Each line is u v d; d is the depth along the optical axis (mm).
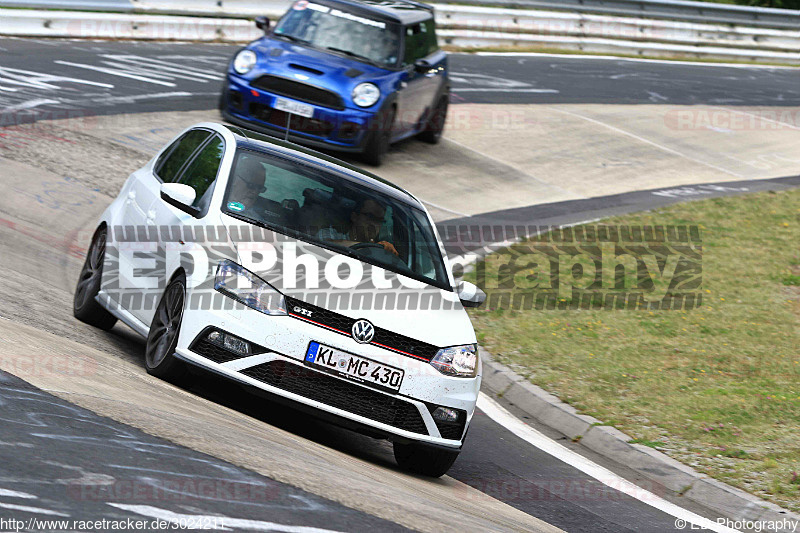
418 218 26312
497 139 68562
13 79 56438
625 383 33312
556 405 30984
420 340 21578
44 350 20094
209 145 26328
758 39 127562
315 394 20812
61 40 69750
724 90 101188
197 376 21734
